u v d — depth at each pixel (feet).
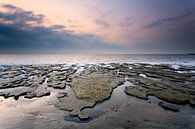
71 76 108.17
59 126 38.58
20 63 208.23
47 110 48.91
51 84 82.89
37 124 39.63
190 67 160.66
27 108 50.75
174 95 62.13
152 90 70.44
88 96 61.72
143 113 46.57
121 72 125.49
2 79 96.84
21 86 80.12
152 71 128.88
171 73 118.01
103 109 50.01
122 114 45.88
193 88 73.67
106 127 37.96
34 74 115.96
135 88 74.13
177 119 42.19
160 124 39.34
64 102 55.62
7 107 51.72
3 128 37.60
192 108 50.21
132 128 37.37
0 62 221.46
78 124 39.68
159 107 51.47
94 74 115.14
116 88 77.10
